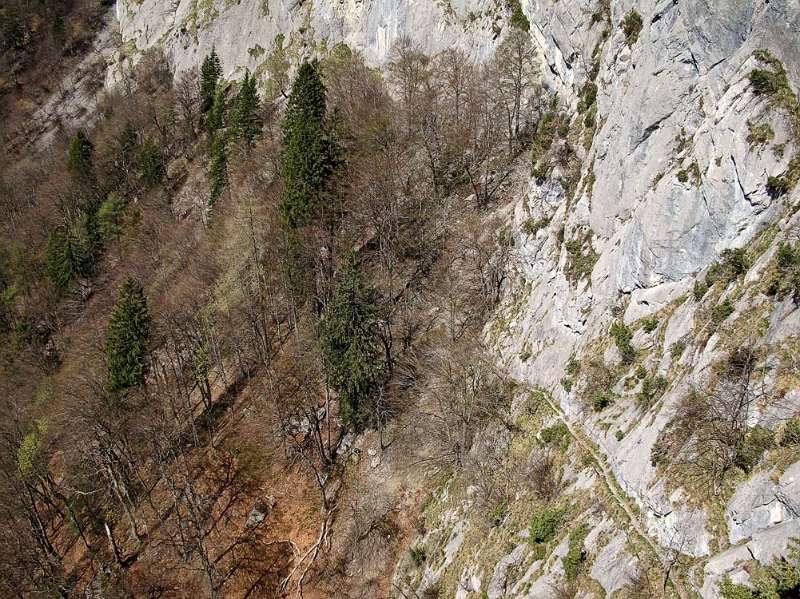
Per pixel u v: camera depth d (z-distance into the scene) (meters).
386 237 60.25
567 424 33.56
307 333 60.09
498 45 64.75
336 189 61.81
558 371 37.09
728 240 27.92
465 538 36.44
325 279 58.94
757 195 26.64
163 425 57.97
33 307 89.12
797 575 18.47
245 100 86.62
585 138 42.75
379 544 46.28
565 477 31.22
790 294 23.75
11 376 78.56
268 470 55.97
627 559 24.62
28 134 136.75
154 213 92.12
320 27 97.31
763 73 26.72
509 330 45.28
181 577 51.31
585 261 37.81
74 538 57.31
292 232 61.19
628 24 37.38
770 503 20.77
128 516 55.00
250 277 67.31
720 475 23.09
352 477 51.72
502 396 40.97
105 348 63.38
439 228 60.59
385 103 75.12
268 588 49.00
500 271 49.88
